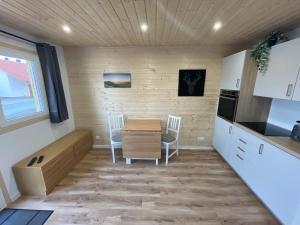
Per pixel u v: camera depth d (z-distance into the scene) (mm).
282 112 2441
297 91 1773
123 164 3086
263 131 2221
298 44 1744
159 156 3031
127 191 2332
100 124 3674
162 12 1655
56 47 3039
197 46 3174
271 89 2166
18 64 2311
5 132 1998
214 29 2203
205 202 2123
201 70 3264
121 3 1453
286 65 1911
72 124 3605
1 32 1948
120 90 3469
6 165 2020
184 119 3564
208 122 3557
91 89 3475
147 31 2301
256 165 2145
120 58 3295
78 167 2965
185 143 3709
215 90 3361
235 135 2678
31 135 2414
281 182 1728
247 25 2031
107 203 2104
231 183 2516
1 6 1508
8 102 2131
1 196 1963
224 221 1839
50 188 2289
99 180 2584
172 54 3234
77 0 1396
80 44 3096
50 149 2623
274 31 2234
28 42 2373
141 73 3357
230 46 3119
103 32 2340
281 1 1409
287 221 1654
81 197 2201
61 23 1963
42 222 1816
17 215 1904
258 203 2109
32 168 2096
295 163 1558
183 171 2848
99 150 3688
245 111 2686
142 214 1935
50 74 2652
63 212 1952
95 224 1796
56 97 2803
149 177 2672
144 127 3064
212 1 1416
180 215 1920
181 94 3418
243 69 2494
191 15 1729
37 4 1470
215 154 3482
